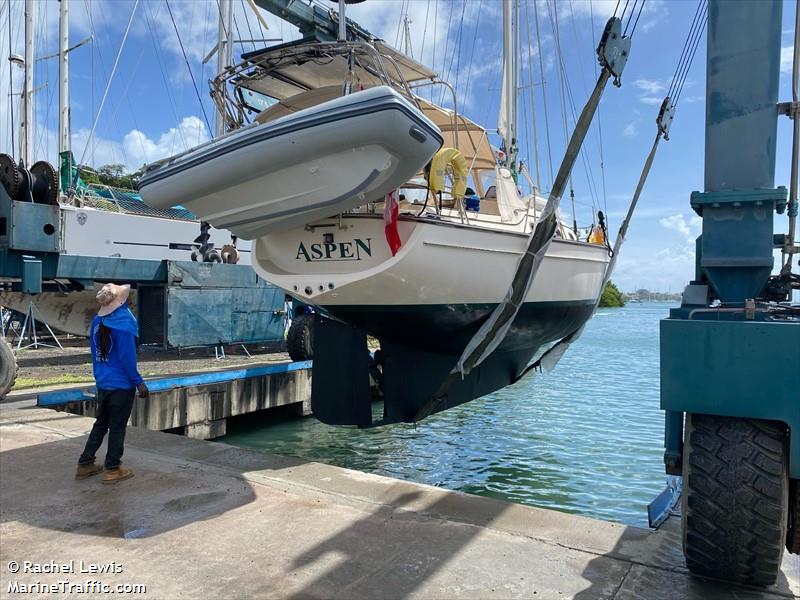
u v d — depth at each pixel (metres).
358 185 4.39
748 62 2.85
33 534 3.33
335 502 3.78
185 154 4.81
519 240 5.96
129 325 4.27
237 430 9.09
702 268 3.03
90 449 4.28
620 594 2.64
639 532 3.29
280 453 7.77
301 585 2.74
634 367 17.80
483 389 6.94
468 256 5.44
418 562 2.95
